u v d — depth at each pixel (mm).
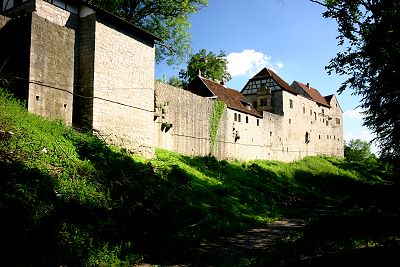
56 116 14859
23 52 14141
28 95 13727
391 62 11180
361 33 11859
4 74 13477
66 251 9188
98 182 12555
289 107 45031
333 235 11930
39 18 14312
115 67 17641
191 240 12789
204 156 27969
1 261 8102
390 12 10781
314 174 39625
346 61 12445
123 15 27297
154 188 14867
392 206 17359
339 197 32438
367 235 11023
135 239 11219
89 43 16797
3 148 10961
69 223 10031
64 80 15289
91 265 9234
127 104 18203
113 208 11797
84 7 17250
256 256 10922
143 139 19203
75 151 13594
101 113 16641
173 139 24750
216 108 30172
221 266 10094
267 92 43562
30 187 10094
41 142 12352
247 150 35094
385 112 14383
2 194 9344
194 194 17469
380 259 7812
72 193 11047
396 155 16016
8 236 8609
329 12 12172
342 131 62719
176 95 25203
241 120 34344
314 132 51906
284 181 31625
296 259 9297
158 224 12742
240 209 18891
